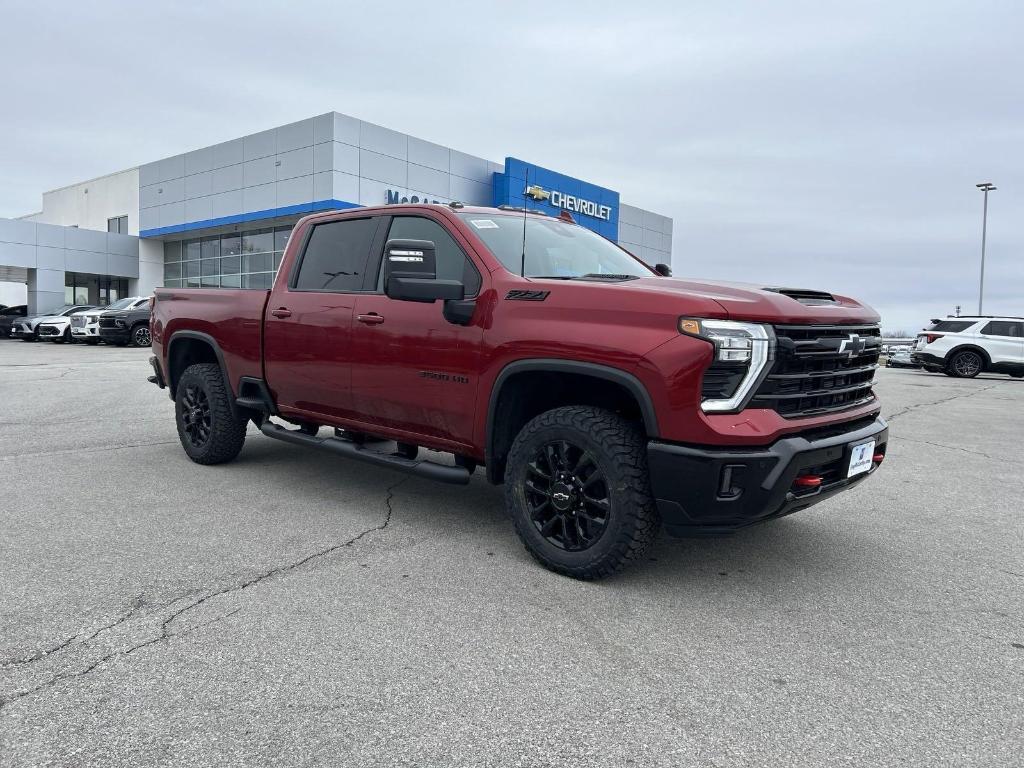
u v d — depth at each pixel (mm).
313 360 4551
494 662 2594
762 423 3023
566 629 2883
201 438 5605
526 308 3494
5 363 15156
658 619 3008
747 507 2998
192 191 28328
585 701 2352
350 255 4512
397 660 2586
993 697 2441
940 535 4320
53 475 5234
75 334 23625
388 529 4121
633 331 3133
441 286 3516
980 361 18500
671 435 3025
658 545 4008
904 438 8070
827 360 3346
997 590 3438
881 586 3461
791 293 3482
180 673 2451
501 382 3543
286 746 2064
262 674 2459
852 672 2598
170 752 2021
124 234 31969
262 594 3143
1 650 2584
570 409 3365
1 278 35781
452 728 2178
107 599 3049
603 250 4633
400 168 24672
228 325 5199
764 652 2736
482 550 3797
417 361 3932
